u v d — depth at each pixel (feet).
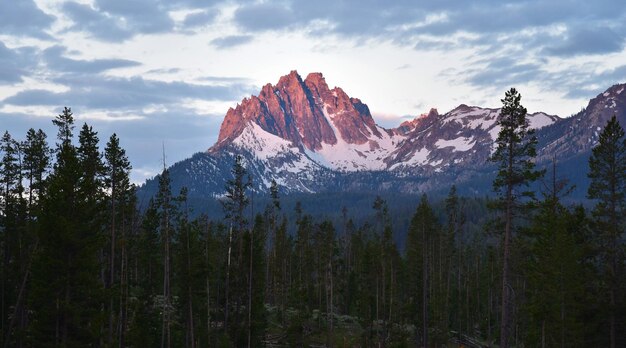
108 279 180.14
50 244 146.00
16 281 180.65
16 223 180.65
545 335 197.06
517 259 146.72
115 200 181.78
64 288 147.02
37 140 178.19
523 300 193.98
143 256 221.87
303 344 264.93
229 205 212.23
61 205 148.05
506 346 143.13
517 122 140.15
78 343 147.64
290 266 357.20
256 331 230.68
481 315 355.97
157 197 195.62
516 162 141.28
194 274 215.92
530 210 143.43
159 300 262.47
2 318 176.24
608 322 176.14
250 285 221.87
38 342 144.87
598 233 173.99
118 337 184.96
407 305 288.71
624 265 169.58
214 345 225.35
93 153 171.01
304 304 313.32
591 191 169.68
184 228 219.00
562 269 173.17
